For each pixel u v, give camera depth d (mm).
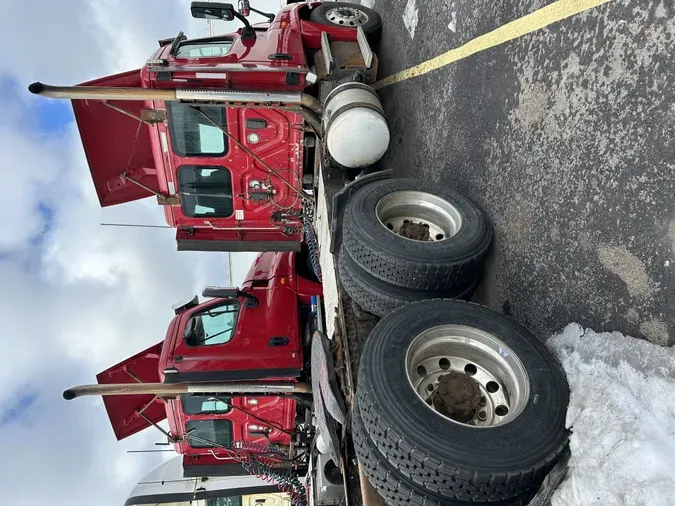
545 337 2141
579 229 1947
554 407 1682
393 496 1699
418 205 2729
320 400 2982
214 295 5355
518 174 2377
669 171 1545
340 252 2811
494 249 2570
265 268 6191
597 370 1714
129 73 4008
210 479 7441
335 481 4043
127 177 4801
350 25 4723
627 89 1701
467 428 1601
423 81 3635
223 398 5156
